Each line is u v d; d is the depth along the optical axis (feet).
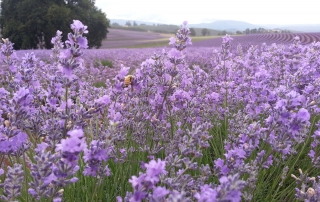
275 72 14.29
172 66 8.91
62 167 4.57
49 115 7.45
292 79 10.20
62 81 6.09
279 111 6.39
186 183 5.28
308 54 13.91
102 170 5.78
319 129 8.45
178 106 9.85
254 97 9.78
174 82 9.25
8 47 9.13
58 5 121.29
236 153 6.21
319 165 8.05
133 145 9.71
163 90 9.02
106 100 7.47
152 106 9.70
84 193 7.65
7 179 4.94
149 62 9.52
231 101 12.94
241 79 13.51
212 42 106.93
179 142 7.86
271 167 9.52
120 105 9.44
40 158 4.80
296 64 13.92
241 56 18.69
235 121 10.32
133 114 9.43
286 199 8.14
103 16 130.11
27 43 113.50
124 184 8.32
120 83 9.00
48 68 13.41
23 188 7.21
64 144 4.17
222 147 9.67
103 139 7.53
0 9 121.60
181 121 10.34
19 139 6.21
